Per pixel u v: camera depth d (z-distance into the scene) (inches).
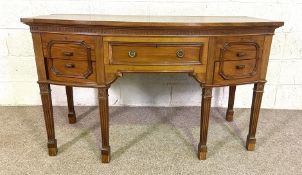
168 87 77.5
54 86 76.7
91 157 53.6
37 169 49.5
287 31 70.9
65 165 50.8
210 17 61.0
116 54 45.6
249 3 69.6
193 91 78.1
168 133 63.7
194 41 45.2
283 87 76.8
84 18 48.7
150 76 76.1
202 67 46.9
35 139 59.7
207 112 50.2
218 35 45.0
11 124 66.5
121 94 78.3
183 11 70.2
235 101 79.1
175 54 45.9
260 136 62.8
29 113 72.7
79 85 47.4
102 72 46.3
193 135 62.9
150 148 57.1
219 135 63.0
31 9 69.0
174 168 50.4
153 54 45.8
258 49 47.9
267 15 70.5
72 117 67.1
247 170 50.1
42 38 45.1
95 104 79.2
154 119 71.2
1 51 71.9
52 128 52.0
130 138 61.1
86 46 44.7
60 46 45.3
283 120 71.5
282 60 73.8
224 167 51.0
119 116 72.6
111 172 49.1
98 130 64.4
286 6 69.2
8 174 47.9
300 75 75.5
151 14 70.2
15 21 69.4
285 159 53.7
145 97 78.7
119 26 42.9
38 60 46.5
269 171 49.9
